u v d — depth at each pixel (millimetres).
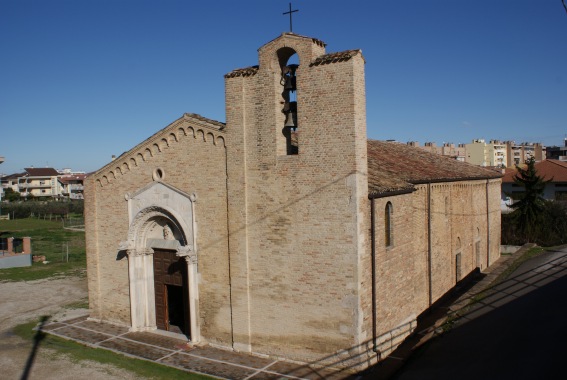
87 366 19703
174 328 24453
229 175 20297
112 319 25734
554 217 46938
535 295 23797
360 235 17781
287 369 18562
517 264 32625
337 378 17484
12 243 46938
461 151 113688
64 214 100812
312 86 18297
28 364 20062
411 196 22922
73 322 26109
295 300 19016
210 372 18609
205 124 21156
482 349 17734
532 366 15719
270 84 19203
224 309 21109
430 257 25453
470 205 33500
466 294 25250
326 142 18094
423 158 33094
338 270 18047
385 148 31109
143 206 23781
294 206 18859
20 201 121125
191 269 21719
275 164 19203
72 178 156000
